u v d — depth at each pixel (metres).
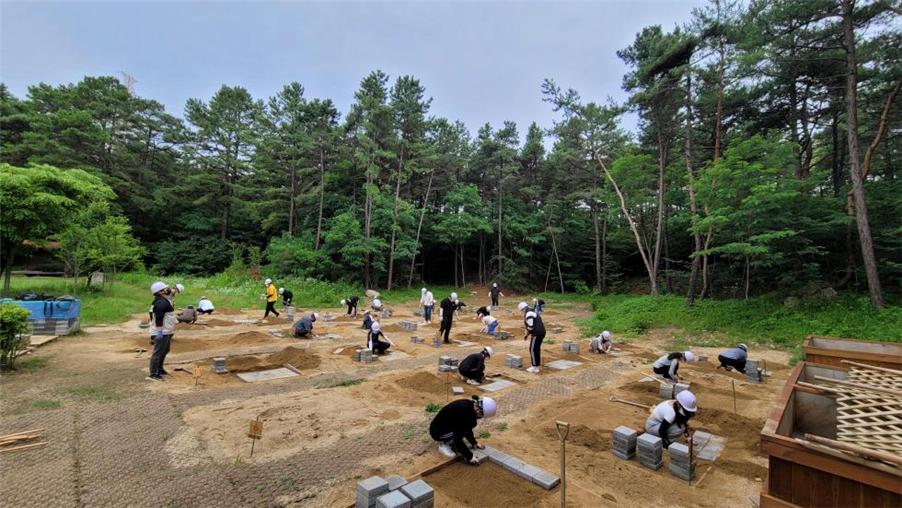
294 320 16.72
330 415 6.39
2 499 3.90
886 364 6.94
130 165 35.28
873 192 16.91
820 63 17.77
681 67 18.31
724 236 17.78
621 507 4.13
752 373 9.23
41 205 16.23
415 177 35.62
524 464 4.84
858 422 3.45
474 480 4.56
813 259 17.83
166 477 4.41
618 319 17.69
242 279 26.80
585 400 7.64
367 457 5.03
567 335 15.89
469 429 5.11
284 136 32.31
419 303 26.47
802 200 15.91
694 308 16.88
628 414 6.93
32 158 29.28
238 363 9.42
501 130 35.78
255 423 4.87
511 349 12.48
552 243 36.56
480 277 37.53
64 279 22.84
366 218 29.75
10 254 16.88
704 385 8.78
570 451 5.41
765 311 15.03
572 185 34.16
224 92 36.88
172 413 6.27
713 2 17.28
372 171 28.84
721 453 5.46
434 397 7.43
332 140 30.66
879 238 16.42
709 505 4.22
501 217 36.38
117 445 5.13
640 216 31.17
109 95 34.56
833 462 2.79
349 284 28.66
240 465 4.73
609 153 27.86
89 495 4.02
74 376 8.01
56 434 5.38
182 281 27.88
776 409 3.69
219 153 37.00
